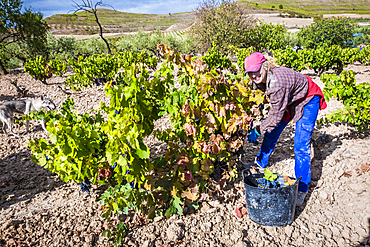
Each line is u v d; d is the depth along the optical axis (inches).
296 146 104.7
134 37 1358.3
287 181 97.5
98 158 118.3
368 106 142.9
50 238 100.9
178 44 1251.8
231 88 109.0
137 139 89.4
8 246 98.2
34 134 238.5
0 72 705.6
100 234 100.7
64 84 448.5
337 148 141.3
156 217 106.0
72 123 135.4
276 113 99.1
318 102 100.6
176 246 92.3
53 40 1117.7
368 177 112.0
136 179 97.8
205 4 845.8
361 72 442.9
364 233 89.0
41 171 159.8
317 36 1093.1
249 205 96.3
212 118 104.7
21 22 822.5
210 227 99.5
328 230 92.7
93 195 127.5
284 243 89.7
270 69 95.9
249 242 91.4
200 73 100.9
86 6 791.7
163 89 102.6
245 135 122.4
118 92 89.9
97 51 1341.0
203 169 105.3
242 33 828.0
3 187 143.7
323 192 110.0
